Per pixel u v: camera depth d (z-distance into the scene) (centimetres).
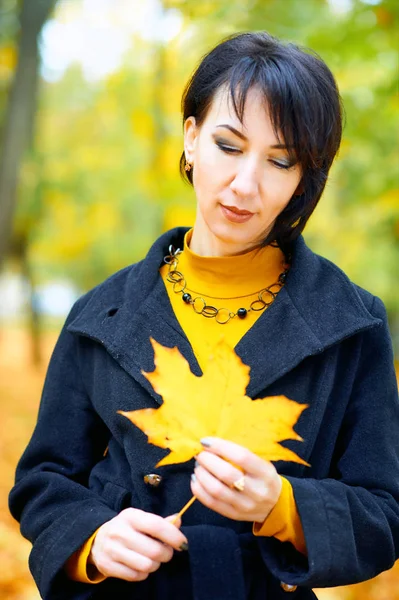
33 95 671
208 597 122
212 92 131
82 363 154
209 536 127
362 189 521
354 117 420
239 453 107
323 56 389
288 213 138
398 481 137
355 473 137
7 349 1972
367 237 822
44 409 157
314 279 145
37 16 652
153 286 149
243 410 116
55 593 133
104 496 142
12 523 475
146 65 760
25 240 1225
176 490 133
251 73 124
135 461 137
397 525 131
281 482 113
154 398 135
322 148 130
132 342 141
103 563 122
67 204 1091
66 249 1321
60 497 142
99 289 160
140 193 977
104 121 1055
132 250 1483
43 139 1053
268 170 128
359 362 143
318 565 118
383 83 402
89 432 156
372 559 128
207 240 146
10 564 406
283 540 122
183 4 446
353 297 143
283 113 123
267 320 139
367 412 140
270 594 133
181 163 149
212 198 130
